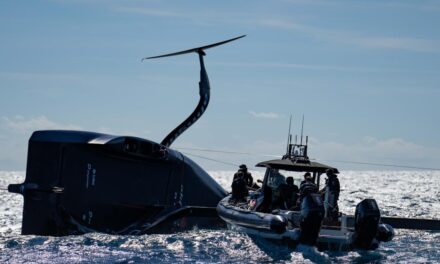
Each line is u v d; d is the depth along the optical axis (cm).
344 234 3509
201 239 3694
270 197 3816
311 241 3312
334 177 3778
